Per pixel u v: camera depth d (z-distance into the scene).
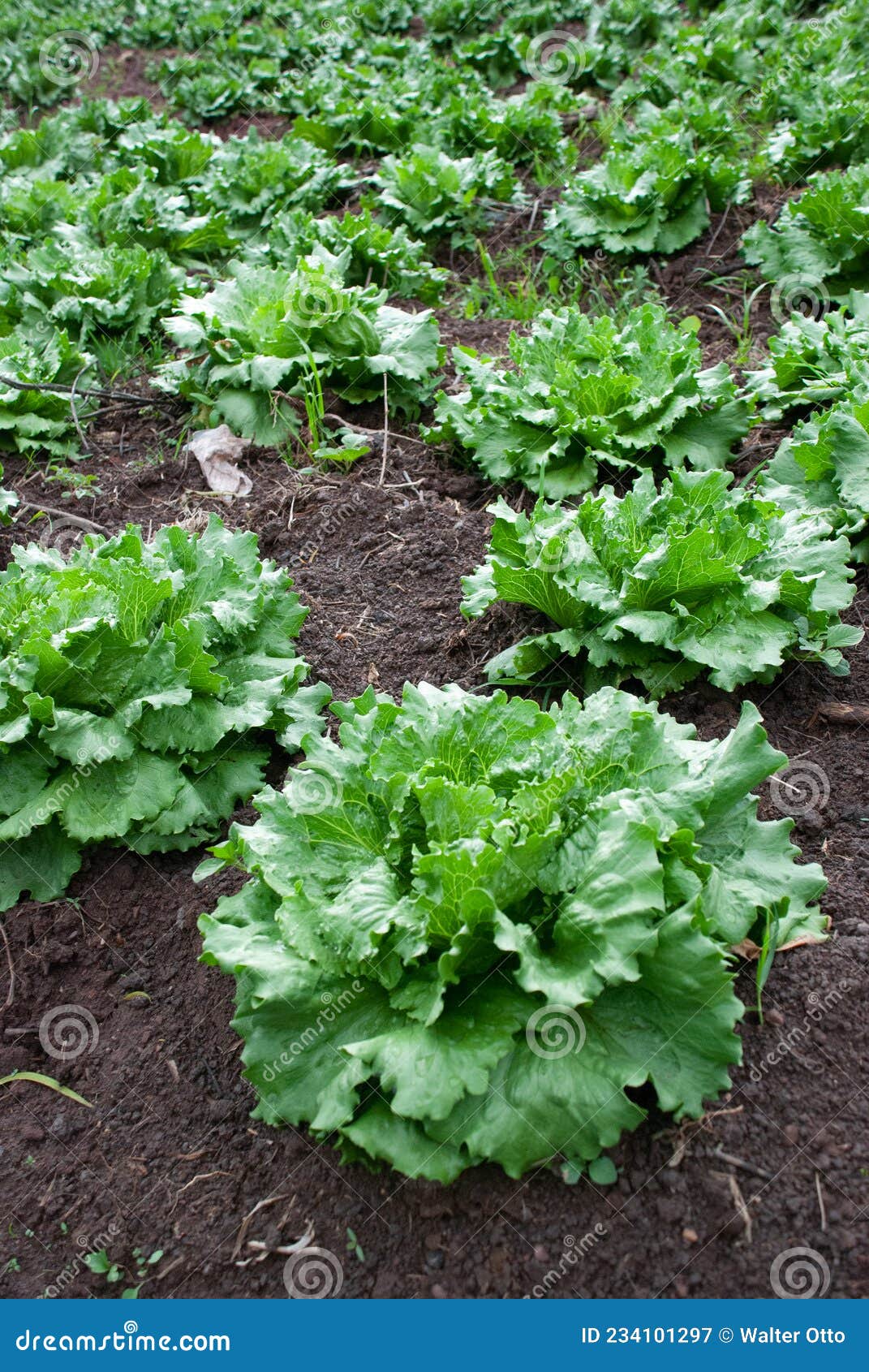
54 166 9.49
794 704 3.90
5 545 5.15
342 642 4.45
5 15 15.37
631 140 7.93
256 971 2.67
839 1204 2.63
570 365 4.88
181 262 7.64
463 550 4.83
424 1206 2.73
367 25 13.59
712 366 5.93
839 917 3.19
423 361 5.62
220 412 5.63
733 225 7.15
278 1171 2.92
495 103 9.48
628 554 3.79
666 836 2.70
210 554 3.97
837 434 4.28
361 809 2.95
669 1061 2.58
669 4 11.53
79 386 6.14
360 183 8.57
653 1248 2.60
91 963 3.52
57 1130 3.14
